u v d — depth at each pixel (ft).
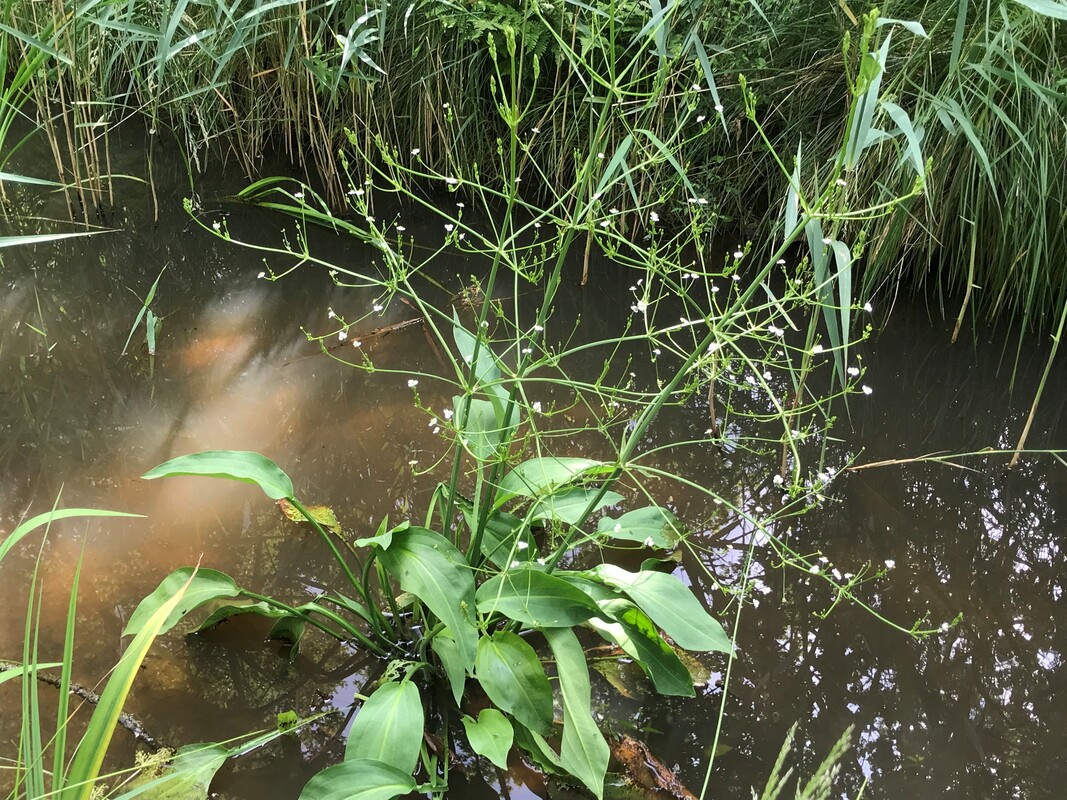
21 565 4.61
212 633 4.42
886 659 4.63
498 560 4.41
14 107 5.75
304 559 4.86
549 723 3.78
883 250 7.00
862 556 5.23
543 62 8.26
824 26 7.55
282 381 6.22
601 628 4.27
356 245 8.07
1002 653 4.70
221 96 8.57
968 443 6.22
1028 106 6.55
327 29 8.13
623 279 7.89
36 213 7.92
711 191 8.10
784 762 4.10
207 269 7.52
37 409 5.74
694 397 6.47
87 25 7.43
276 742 3.98
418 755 3.80
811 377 6.75
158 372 6.22
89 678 4.10
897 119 3.88
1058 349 7.11
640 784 3.90
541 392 6.34
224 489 5.28
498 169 8.65
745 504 5.55
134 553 4.77
